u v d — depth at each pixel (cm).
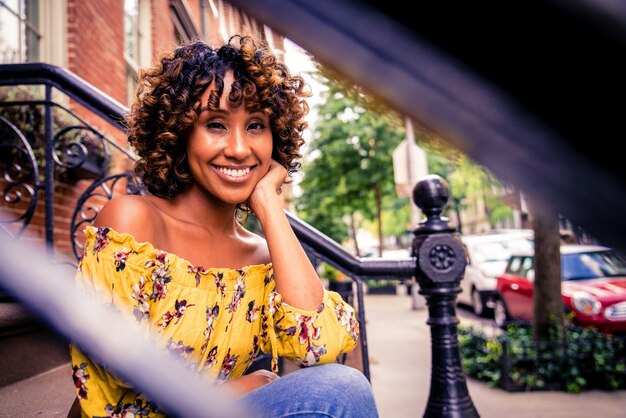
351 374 116
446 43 32
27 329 204
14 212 325
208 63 124
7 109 316
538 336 587
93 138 395
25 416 168
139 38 707
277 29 41
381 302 1620
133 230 118
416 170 900
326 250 225
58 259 232
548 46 28
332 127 1462
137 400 107
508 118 32
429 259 223
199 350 120
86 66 485
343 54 37
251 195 137
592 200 31
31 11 430
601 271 750
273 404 107
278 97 130
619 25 26
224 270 125
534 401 468
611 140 29
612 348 531
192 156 127
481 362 557
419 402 469
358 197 1680
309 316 127
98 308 107
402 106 37
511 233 1231
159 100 126
